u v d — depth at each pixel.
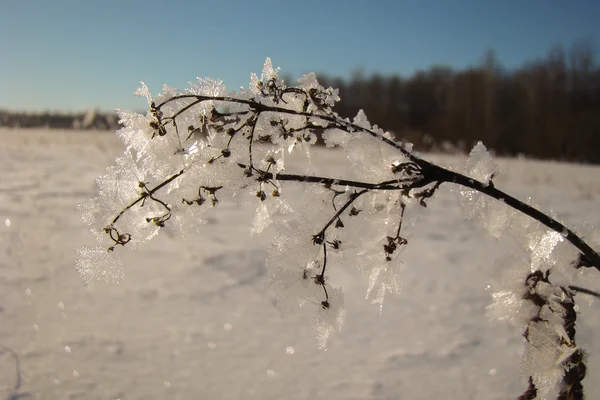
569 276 1.35
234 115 1.24
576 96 37.22
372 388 2.94
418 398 2.84
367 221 1.29
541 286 1.35
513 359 3.34
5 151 15.09
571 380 1.38
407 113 45.34
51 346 3.26
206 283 4.61
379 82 46.09
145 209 1.24
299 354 3.35
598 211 8.73
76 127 26.28
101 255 1.21
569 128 33.94
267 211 1.34
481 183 1.26
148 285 4.49
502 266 1.38
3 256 5.04
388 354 3.39
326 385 2.96
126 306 4.01
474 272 5.16
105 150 16.73
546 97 37.22
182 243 5.83
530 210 1.26
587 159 31.81
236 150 1.25
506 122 37.34
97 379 2.90
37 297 4.07
